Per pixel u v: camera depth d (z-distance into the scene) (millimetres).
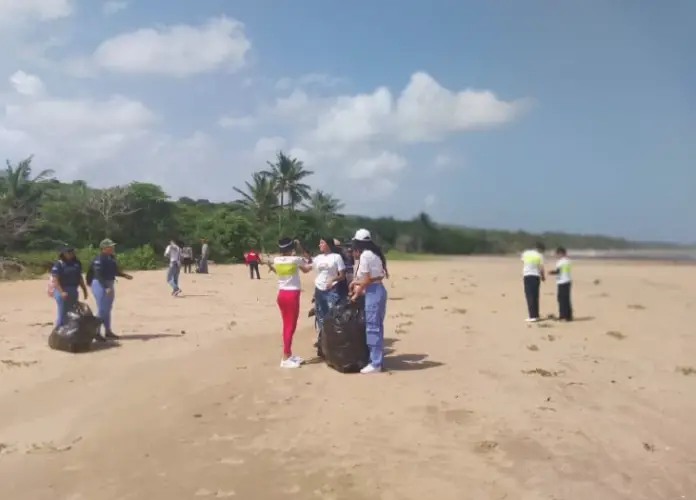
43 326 14859
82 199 54594
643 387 8789
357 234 9672
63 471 5781
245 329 14289
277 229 72938
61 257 12211
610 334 13383
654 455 6211
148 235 57031
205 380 9109
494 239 113625
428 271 43250
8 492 5336
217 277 34312
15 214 45781
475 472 5750
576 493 5348
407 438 6609
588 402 7996
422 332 13680
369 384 8797
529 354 11156
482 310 18141
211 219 61469
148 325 14953
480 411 7531
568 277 15641
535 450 6297
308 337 13039
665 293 23875
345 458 6070
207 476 5652
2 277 32500
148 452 6238
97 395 8344
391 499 5207
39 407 7812
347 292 10609
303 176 77312
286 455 6156
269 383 8914
